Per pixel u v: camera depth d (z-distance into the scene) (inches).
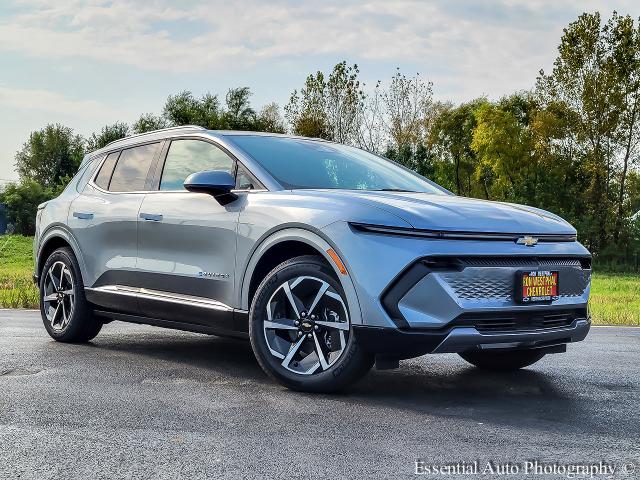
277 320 167.6
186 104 2234.3
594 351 249.8
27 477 105.5
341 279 155.3
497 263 155.3
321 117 1953.7
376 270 151.6
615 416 148.5
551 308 161.2
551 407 156.0
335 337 159.6
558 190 1852.9
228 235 178.5
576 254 167.3
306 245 167.0
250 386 171.3
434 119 2145.7
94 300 220.7
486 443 125.9
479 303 151.8
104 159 233.5
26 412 143.5
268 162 185.8
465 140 2271.2
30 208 2704.2
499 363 199.9
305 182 182.2
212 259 182.9
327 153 202.8
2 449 119.1
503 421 142.3
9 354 213.6
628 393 173.6
